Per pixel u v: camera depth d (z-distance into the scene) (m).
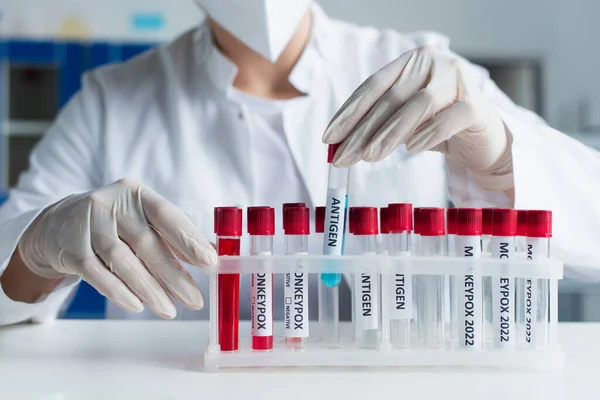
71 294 1.24
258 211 0.75
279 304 1.12
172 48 1.41
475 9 3.19
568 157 1.02
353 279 0.76
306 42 1.31
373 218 0.76
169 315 0.82
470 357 0.72
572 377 0.69
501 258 0.74
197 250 0.73
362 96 0.86
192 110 1.32
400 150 1.32
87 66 2.59
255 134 1.29
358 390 0.64
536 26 3.22
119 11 2.96
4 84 2.62
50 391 0.64
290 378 0.69
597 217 1.00
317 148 1.28
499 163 1.02
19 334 0.94
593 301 2.40
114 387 0.65
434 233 0.76
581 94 3.22
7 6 2.86
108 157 1.32
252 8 1.10
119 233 0.84
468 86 0.90
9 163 2.66
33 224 0.94
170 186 1.28
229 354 0.72
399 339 0.75
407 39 1.43
